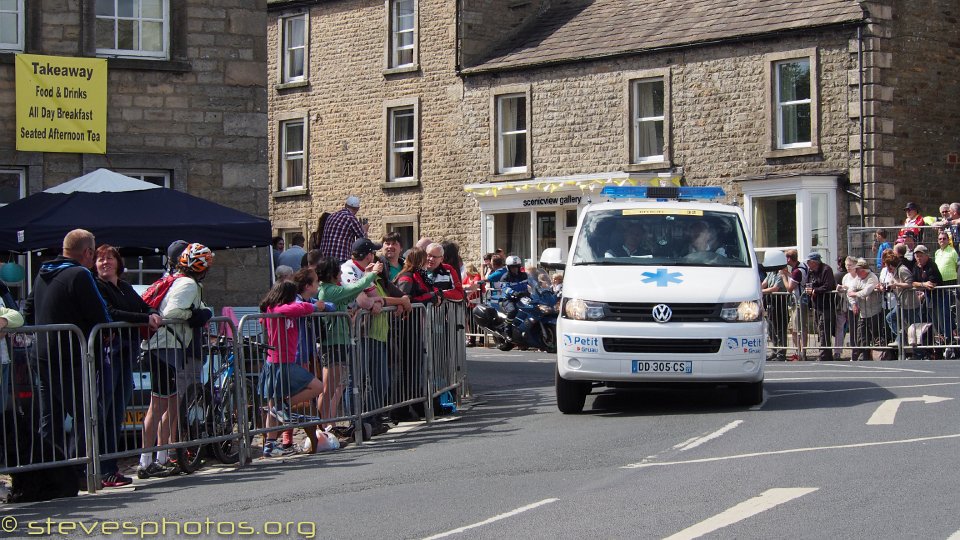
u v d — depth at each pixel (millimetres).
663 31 31484
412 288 14805
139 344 10703
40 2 18750
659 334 13211
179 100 19484
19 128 18484
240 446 11523
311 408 12242
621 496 8781
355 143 37219
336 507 8891
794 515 7879
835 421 12234
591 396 15766
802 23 28859
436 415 15078
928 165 29062
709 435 11680
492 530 7824
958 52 29656
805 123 29141
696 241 14516
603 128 32031
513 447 11594
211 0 19703
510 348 26125
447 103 35125
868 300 21547
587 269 14102
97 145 18938
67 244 10602
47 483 10000
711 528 7586
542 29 34719
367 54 36969
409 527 8055
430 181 35500
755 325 13367
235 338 11492
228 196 19750
